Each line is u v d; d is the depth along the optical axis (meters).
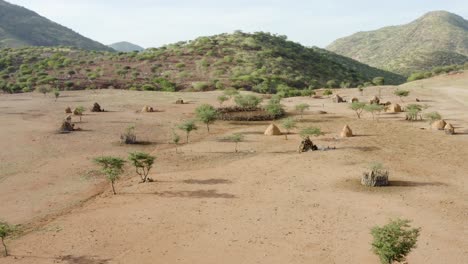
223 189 29.70
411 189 28.89
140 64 157.88
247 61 156.50
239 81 123.75
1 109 67.06
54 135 47.53
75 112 61.19
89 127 52.59
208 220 24.22
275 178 31.94
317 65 175.62
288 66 159.00
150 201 27.55
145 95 87.56
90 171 34.38
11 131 49.25
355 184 30.12
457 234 21.84
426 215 24.34
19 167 35.16
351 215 24.52
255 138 47.06
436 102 73.25
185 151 41.59
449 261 19.08
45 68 149.62
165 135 49.28
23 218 24.95
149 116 61.50
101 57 173.75
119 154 40.09
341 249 20.33
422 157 37.19
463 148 40.06
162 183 31.38
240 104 67.88
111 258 19.92
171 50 180.12
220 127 54.28
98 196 28.97
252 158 38.22
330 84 143.75
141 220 24.38
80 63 159.75
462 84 97.75
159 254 20.27
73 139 45.84
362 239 21.36
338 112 64.06
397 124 52.69
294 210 25.48
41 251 20.69
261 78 128.00
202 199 27.72
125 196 28.72
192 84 125.00
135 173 34.38
